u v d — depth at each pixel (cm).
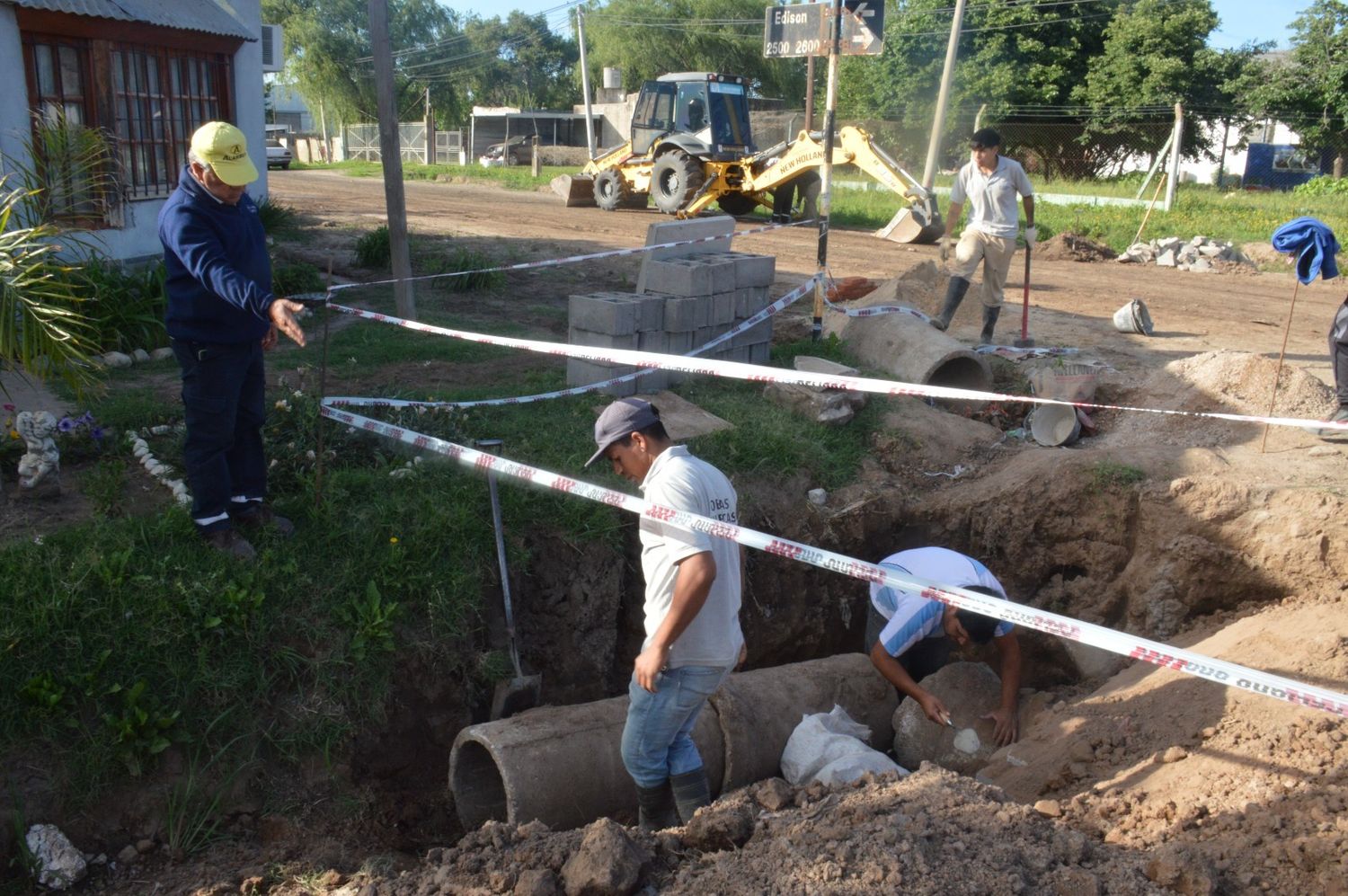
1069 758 465
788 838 357
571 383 755
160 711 441
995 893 326
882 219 2095
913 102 3391
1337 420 731
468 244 1499
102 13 1027
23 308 508
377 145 5422
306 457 592
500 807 473
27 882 404
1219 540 625
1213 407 775
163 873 420
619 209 2259
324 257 1292
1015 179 891
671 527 371
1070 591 670
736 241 1736
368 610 496
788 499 673
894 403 791
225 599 469
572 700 574
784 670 541
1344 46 3066
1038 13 3262
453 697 520
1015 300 1238
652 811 421
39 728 423
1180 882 331
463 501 568
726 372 495
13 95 952
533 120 4959
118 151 1069
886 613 562
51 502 541
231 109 1348
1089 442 778
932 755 517
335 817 460
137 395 690
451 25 6494
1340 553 589
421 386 748
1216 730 440
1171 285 1427
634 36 4847
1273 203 2419
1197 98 3192
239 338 471
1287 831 357
